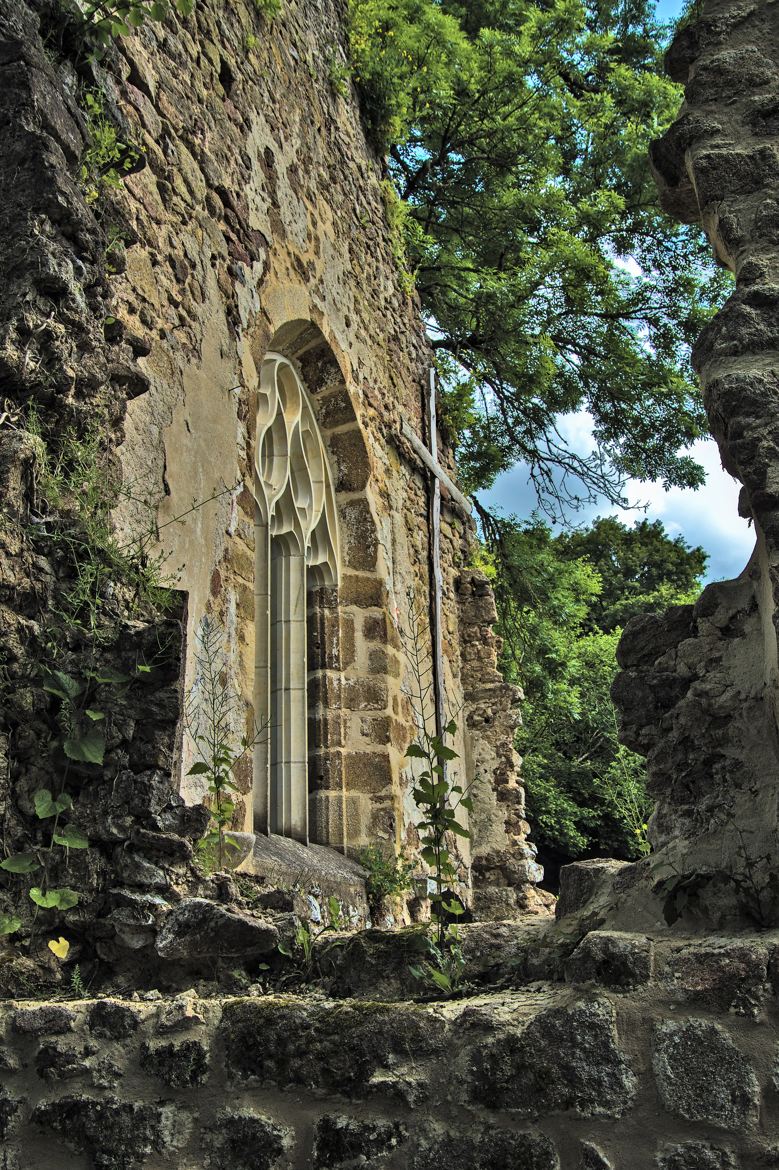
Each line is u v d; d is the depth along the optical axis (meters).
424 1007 2.58
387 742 8.71
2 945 3.13
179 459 5.91
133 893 3.23
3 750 3.21
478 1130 2.41
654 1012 2.39
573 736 19.69
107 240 4.17
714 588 3.09
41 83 3.99
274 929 3.12
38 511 3.55
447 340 17.06
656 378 17.78
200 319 6.43
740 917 2.66
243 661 6.43
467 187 16.98
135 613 3.62
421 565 10.65
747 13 3.57
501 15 18.83
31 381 3.66
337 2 10.99
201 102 6.95
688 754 2.96
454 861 10.15
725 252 3.35
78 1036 2.77
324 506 9.00
